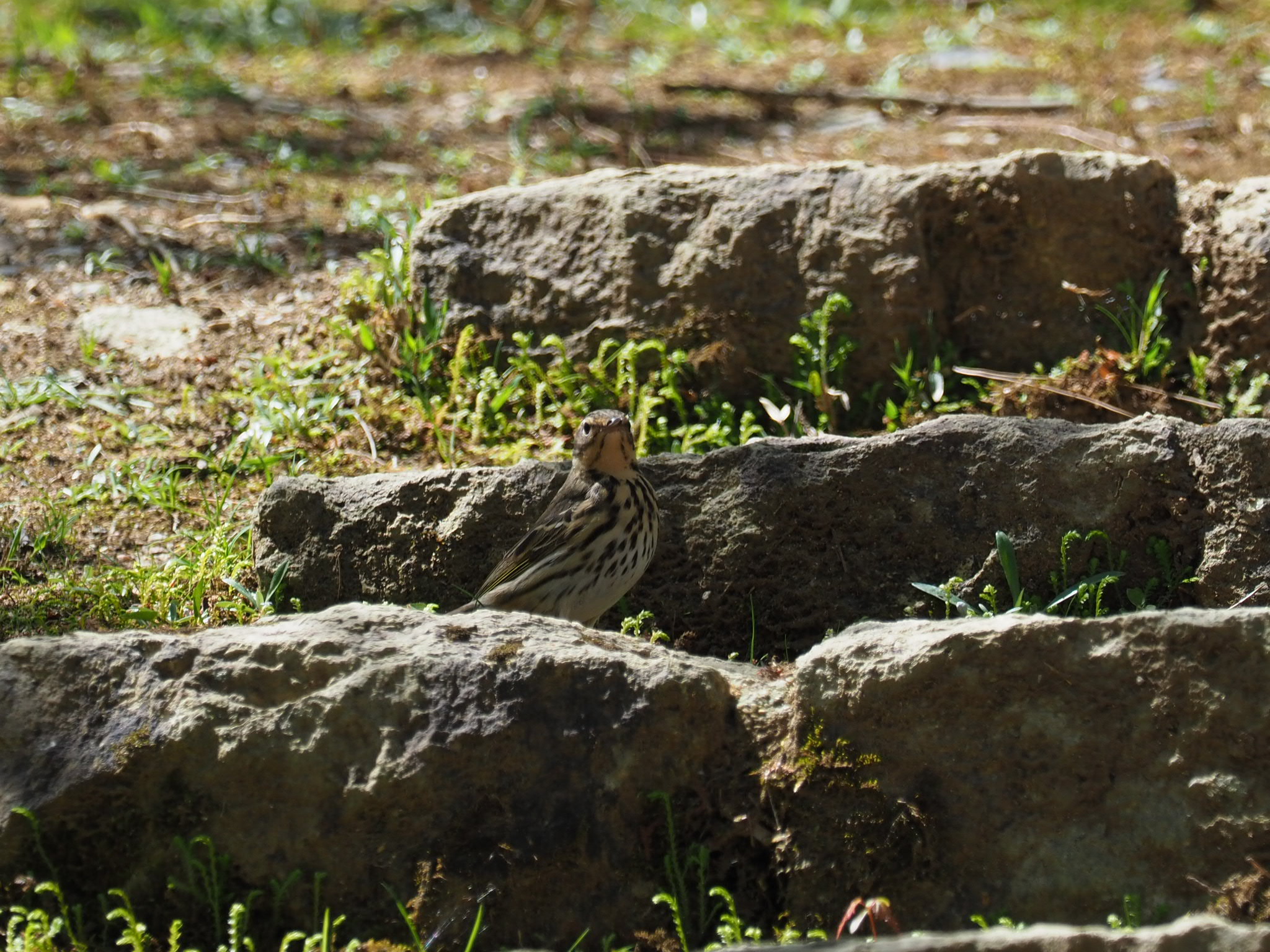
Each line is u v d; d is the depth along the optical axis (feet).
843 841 25.00
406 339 45.21
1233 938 19.66
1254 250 40.57
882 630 25.36
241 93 75.77
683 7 94.73
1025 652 24.56
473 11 93.45
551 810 25.07
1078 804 24.50
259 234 55.88
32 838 24.98
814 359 42.60
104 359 46.98
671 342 43.88
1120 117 65.36
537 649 25.50
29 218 56.95
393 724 25.05
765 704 25.88
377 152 66.64
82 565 37.96
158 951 24.98
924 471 32.86
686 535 34.12
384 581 34.99
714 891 24.56
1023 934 20.04
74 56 80.74
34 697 25.45
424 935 24.70
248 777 25.12
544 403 44.09
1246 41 75.66
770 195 43.73
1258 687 23.86
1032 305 42.88
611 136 68.33
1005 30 83.51
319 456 42.63
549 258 45.21
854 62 79.97
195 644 25.84
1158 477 31.65
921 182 42.75
